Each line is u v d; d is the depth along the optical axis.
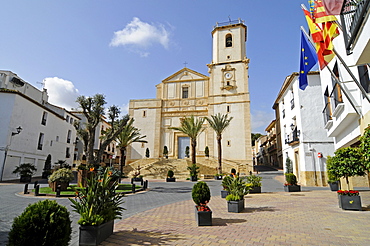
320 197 11.22
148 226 6.19
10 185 17.03
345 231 5.36
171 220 6.93
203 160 33.78
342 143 11.20
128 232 5.59
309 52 8.16
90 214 4.77
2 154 20.58
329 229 5.56
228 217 7.14
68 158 35.03
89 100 16.67
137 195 13.23
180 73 40.44
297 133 18.78
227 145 34.84
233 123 35.44
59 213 3.65
